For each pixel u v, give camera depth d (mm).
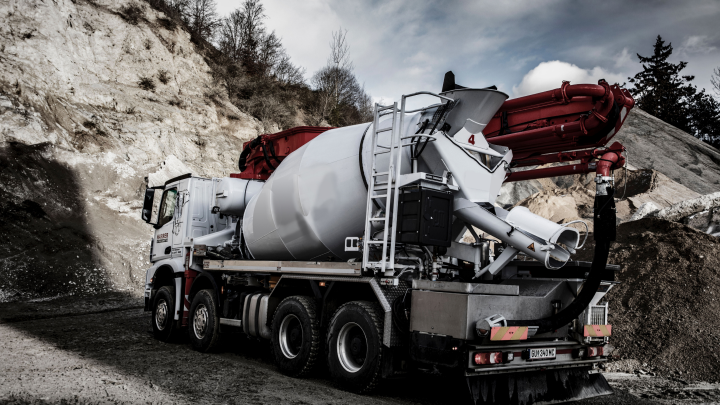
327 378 6051
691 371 6617
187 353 7535
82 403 4406
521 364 4723
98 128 19094
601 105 5176
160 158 20234
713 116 48500
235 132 25297
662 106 49188
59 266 13500
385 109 5609
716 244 9266
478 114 5367
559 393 5293
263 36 38188
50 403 4371
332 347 5578
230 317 7453
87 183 16891
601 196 5023
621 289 8922
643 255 9547
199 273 8516
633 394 5684
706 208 12719
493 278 5801
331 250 6477
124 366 6188
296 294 6508
